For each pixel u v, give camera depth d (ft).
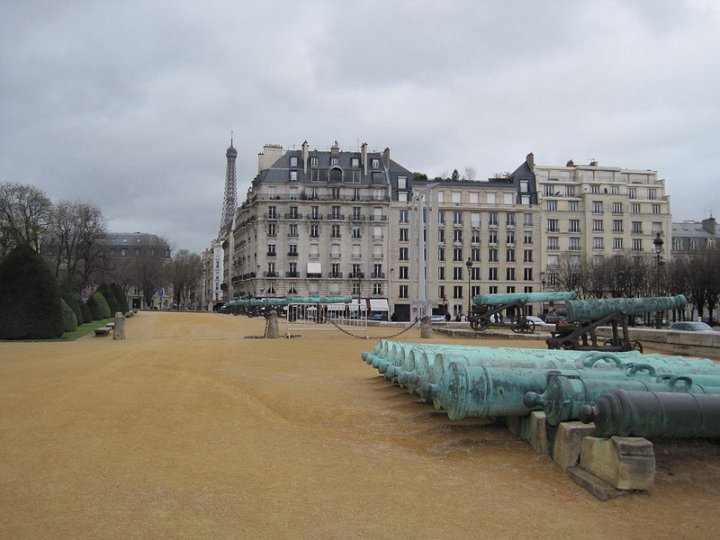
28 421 31.83
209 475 23.49
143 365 56.03
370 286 304.09
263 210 302.25
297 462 25.72
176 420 33.04
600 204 319.47
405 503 21.06
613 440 22.50
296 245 302.66
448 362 31.58
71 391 40.75
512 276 310.86
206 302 647.56
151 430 30.63
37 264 97.19
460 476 24.47
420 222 144.25
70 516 19.13
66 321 116.37
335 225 304.50
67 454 25.93
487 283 307.99
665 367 31.07
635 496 21.91
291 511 19.97
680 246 340.59
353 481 23.38
